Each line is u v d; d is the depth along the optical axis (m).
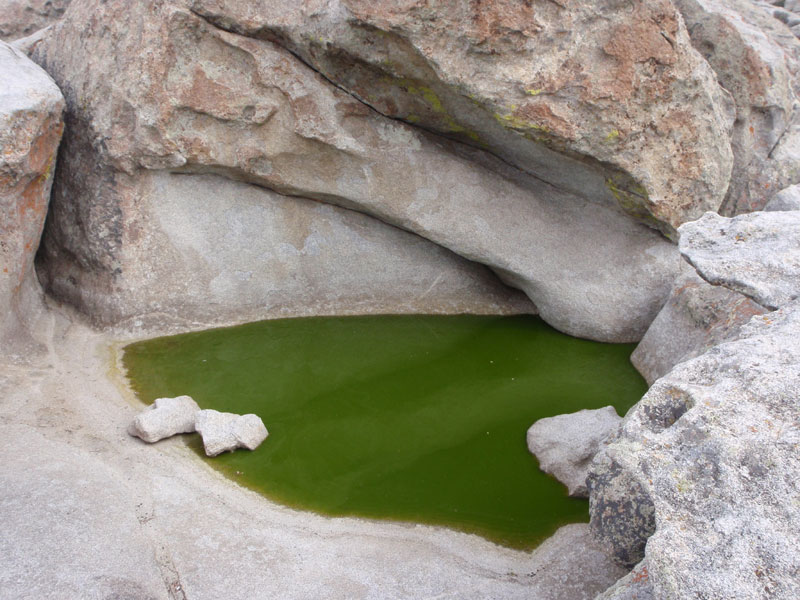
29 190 3.50
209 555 2.31
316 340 4.04
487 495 2.79
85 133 3.76
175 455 2.88
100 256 3.82
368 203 3.95
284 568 2.28
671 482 1.59
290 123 3.67
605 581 2.29
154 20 3.46
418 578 2.27
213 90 3.58
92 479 2.60
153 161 3.69
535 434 3.12
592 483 1.93
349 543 2.44
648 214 3.85
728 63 4.36
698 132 3.63
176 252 3.92
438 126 3.74
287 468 2.89
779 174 4.51
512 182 4.00
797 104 4.77
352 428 3.24
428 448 3.11
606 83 3.31
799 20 6.27
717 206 3.93
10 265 3.45
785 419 1.65
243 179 3.93
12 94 3.33
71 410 3.10
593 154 3.52
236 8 3.43
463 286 4.44
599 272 4.04
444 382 3.70
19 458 2.65
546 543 2.51
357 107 3.64
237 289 4.09
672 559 1.44
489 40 3.11
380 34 3.20
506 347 4.07
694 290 3.50
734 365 1.85
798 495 1.49
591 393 3.59
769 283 2.25
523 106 3.30
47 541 2.22
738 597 1.37
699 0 4.45
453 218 3.98
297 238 4.12
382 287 4.34
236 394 3.45
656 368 3.63
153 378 3.52
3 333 3.46
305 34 3.40
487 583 2.27
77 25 3.93
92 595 2.03
